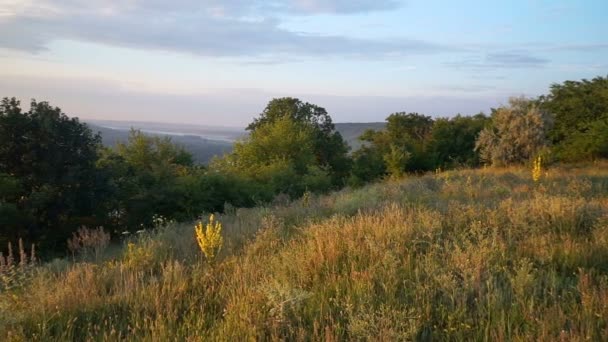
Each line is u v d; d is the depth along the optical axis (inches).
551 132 1218.0
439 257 250.1
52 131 669.3
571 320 163.0
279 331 169.3
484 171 978.7
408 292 201.6
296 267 238.8
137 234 557.9
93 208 693.3
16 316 190.1
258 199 871.1
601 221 309.1
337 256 252.8
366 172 1401.3
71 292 221.8
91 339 173.0
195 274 243.6
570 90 1246.3
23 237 619.5
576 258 237.0
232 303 195.0
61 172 677.9
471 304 188.7
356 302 190.2
